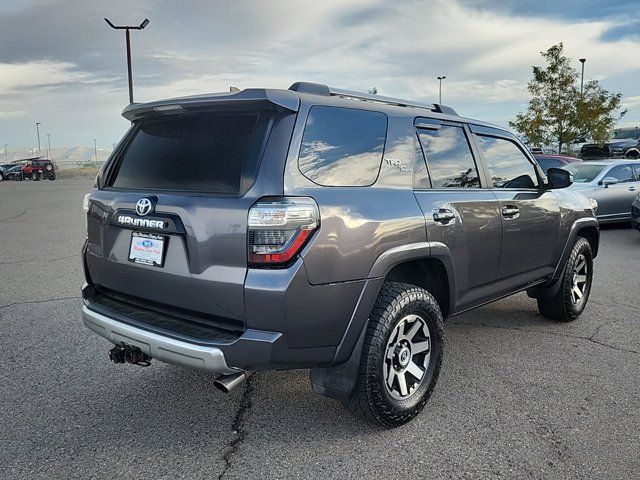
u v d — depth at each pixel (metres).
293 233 2.56
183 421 3.26
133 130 3.37
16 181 42.31
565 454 2.90
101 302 3.21
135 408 3.41
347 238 2.75
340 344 2.80
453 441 3.03
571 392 3.66
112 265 3.14
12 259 8.14
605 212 11.82
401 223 3.05
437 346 3.34
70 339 4.64
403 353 3.14
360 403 2.98
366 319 2.88
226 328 2.68
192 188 2.81
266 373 3.97
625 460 2.85
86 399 3.53
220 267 2.62
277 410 3.40
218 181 2.73
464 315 5.45
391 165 3.20
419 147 3.46
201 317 2.78
